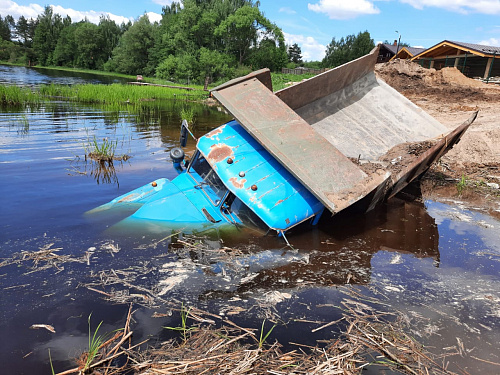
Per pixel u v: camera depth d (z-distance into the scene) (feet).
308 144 18.88
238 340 10.71
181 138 23.12
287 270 15.02
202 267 14.73
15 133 40.65
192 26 203.92
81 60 300.40
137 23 242.37
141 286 13.19
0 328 10.69
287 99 25.62
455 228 20.54
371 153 26.18
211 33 208.13
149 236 16.94
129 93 89.97
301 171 17.38
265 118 19.60
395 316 12.31
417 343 11.00
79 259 14.76
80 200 21.44
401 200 25.41
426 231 19.95
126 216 18.93
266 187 17.84
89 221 18.37
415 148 25.00
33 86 103.30
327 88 28.40
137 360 9.70
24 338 10.36
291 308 12.50
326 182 17.49
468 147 36.29
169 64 191.21
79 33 289.12
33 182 24.47
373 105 30.53
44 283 13.03
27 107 62.69
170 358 9.78
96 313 11.61
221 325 11.35
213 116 67.10
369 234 19.21
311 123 27.63
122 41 261.65
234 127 20.99
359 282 14.44
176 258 15.25
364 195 17.26
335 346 10.66
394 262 16.28
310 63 329.93
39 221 18.16
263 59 226.58
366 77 31.76
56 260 14.58
